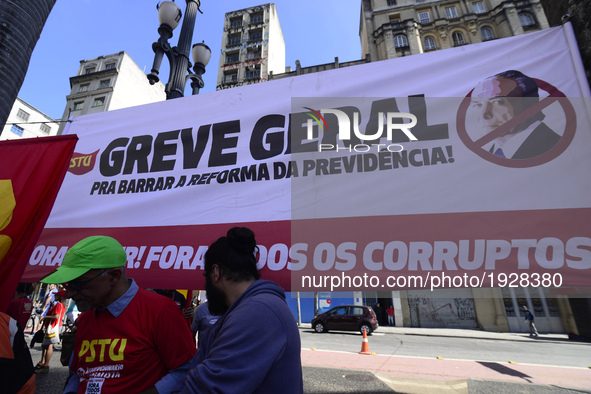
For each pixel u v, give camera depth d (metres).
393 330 15.00
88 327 1.40
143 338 1.31
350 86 2.13
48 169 2.20
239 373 0.83
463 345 10.22
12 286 1.96
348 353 8.33
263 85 2.34
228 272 1.16
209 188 2.18
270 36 30.11
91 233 2.31
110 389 1.25
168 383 1.24
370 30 22.23
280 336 0.94
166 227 2.16
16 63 2.48
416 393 4.71
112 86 28.62
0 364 1.42
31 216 2.09
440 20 20.59
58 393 4.16
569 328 13.44
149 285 2.02
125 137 2.55
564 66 1.80
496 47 1.96
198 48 5.14
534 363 7.15
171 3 4.32
